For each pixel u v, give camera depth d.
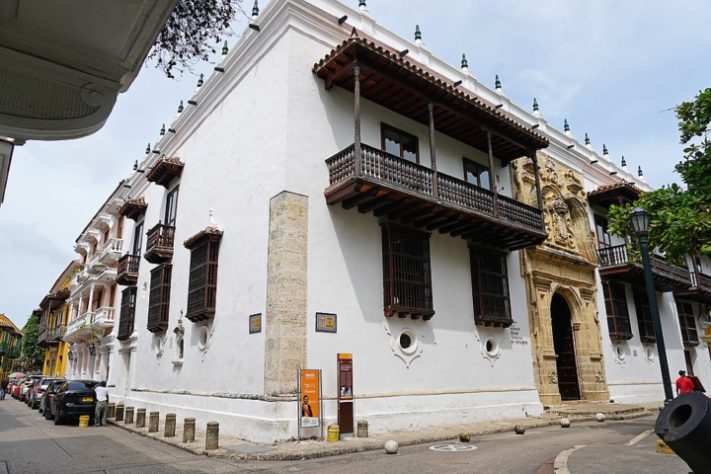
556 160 20.53
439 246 14.20
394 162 12.05
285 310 10.77
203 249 14.45
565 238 19.31
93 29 3.18
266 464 8.50
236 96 14.77
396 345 12.43
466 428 12.27
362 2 14.61
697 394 4.36
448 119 14.66
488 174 16.77
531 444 10.19
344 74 12.41
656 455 7.90
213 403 12.49
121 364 21.36
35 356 54.66
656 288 23.27
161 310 16.52
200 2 4.78
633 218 10.05
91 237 31.53
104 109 3.53
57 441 11.70
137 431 12.94
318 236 11.73
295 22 12.85
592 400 18.20
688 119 10.14
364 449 9.65
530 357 16.06
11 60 3.21
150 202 20.73
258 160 12.86
